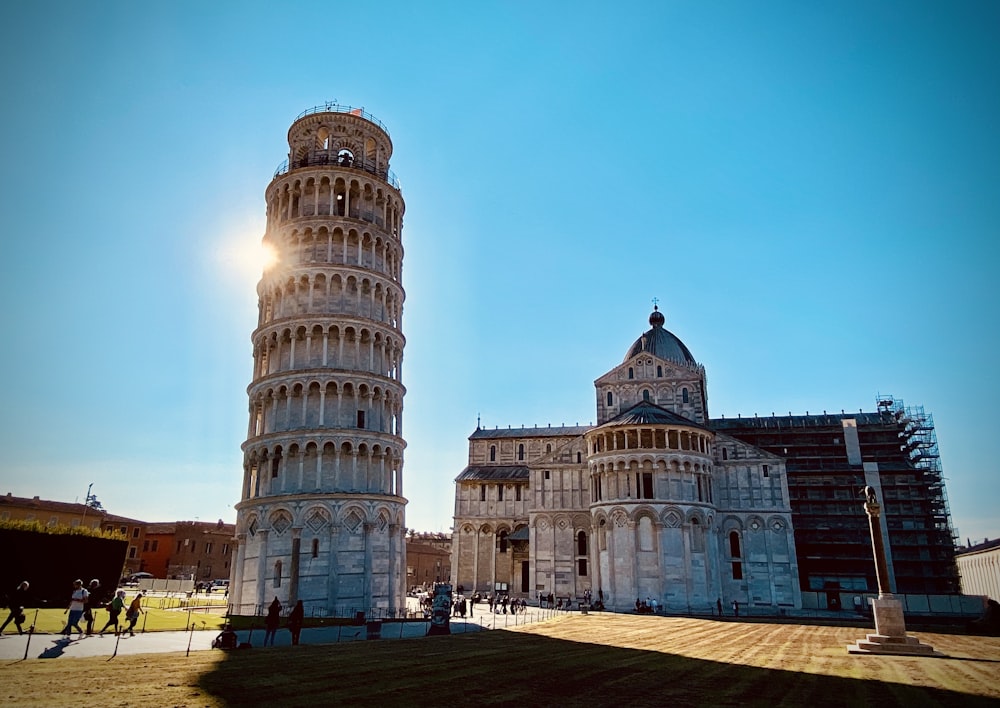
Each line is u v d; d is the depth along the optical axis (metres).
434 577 178.62
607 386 100.00
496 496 115.19
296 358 68.25
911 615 78.56
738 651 40.28
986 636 52.66
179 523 139.12
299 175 73.81
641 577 78.94
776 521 86.50
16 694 20.41
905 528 98.38
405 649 37.56
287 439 64.44
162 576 132.38
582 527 90.88
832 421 110.94
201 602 73.12
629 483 82.06
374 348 70.81
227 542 141.00
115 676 24.44
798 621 66.06
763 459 88.81
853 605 82.25
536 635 48.97
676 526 80.00
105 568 62.38
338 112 77.38
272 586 60.75
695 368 106.31
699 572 79.88
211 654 31.92
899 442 106.56
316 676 26.36
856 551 98.50
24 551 56.81
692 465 82.88
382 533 64.50
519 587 108.56
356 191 75.69
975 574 105.44
